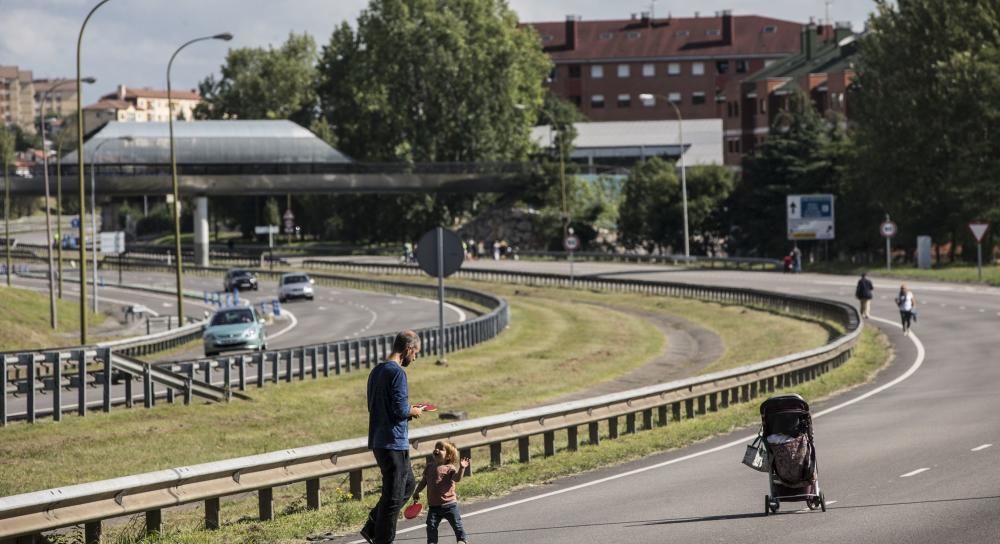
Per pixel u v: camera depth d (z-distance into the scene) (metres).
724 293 132.38
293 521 29.30
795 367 62.03
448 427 35.34
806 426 28.58
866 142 169.50
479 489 33.84
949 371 65.88
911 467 34.72
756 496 31.31
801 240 190.88
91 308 150.25
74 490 24.80
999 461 34.81
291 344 101.56
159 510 27.89
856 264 166.88
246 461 28.75
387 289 177.88
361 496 33.06
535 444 46.88
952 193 158.62
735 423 48.91
